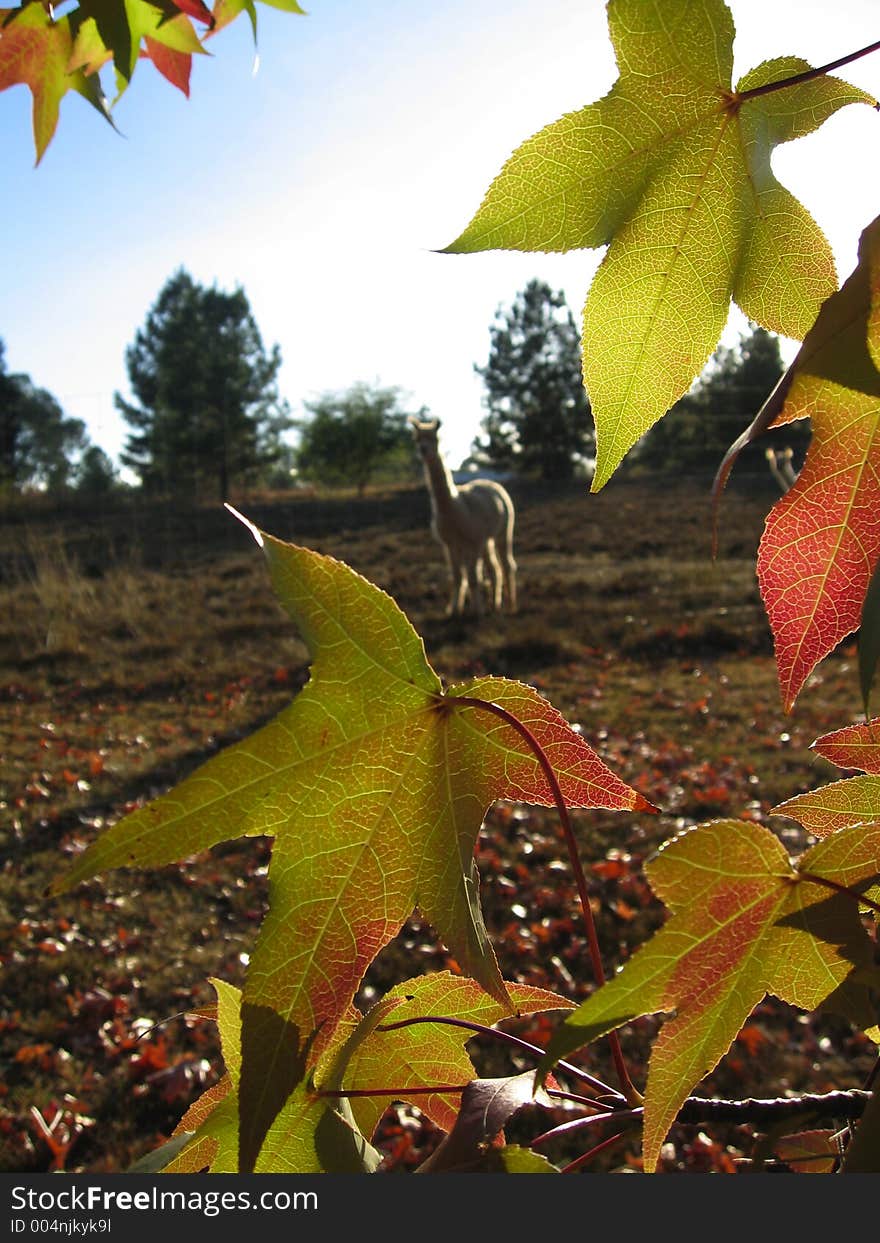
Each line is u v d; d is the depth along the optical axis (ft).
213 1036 12.04
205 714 26.96
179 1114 10.61
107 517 80.48
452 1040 2.29
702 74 1.87
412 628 1.89
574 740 1.96
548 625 37.32
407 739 1.92
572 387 119.34
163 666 32.09
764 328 2.13
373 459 120.57
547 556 60.59
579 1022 1.65
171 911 15.15
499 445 124.47
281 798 1.83
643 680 29.07
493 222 1.92
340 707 1.85
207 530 73.20
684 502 80.48
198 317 119.75
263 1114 1.76
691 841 1.68
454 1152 1.84
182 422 118.01
